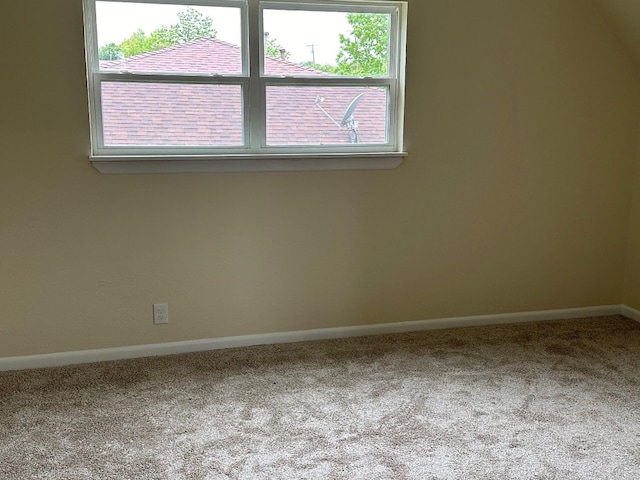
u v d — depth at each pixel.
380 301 3.43
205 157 2.99
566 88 3.45
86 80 2.83
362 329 3.43
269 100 3.13
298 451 2.26
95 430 2.40
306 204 3.21
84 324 3.04
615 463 2.20
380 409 2.58
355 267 3.35
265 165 3.10
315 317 3.35
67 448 2.27
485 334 3.46
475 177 3.43
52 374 2.91
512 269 3.61
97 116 2.93
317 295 3.33
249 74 3.07
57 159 2.86
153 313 3.11
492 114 3.37
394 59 3.26
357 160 3.21
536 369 2.99
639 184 3.63
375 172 3.28
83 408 2.57
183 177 3.02
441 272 3.49
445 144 3.34
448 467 2.16
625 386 2.81
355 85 3.22
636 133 3.61
